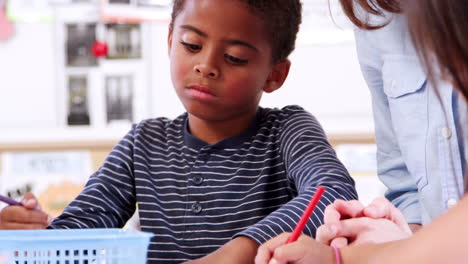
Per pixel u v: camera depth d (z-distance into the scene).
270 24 1.06
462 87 0.63
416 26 0.63
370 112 2.10
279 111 1.15
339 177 0.94
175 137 1.14
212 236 1.05
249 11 1.03
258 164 1.08
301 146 1.03
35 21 2.14
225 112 1.06
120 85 2.14
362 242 0.81
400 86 1.17
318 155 1.01
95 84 2.14
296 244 0.73
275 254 0.72
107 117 2.15
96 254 0.68
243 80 1.04
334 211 0.83
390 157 1.28
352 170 2.11
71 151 2.16
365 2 0.97
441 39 0.62
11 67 2.15
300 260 0.72
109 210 1.08
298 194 0.99
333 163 0.98
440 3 0.62
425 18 0.62
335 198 0.89
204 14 1.02
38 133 2.15
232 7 1.02
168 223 1.07
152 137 1.15
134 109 2.14
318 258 0.72
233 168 1.08
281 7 1.09
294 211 0.87
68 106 2.15
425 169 1.13
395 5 0.93
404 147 1.17
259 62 1.06
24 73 2.15
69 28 2.14
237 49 1.03
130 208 1.12
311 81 2.11
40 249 0.67
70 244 0.67
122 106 2.15
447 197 1.11
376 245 0.72
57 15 2.14
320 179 0.94
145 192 1.09
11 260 0.68
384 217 0.85
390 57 1.18
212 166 1.09
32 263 0.68
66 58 2.14
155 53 2.13
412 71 1.15
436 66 0.65
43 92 2.15
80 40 2.14
